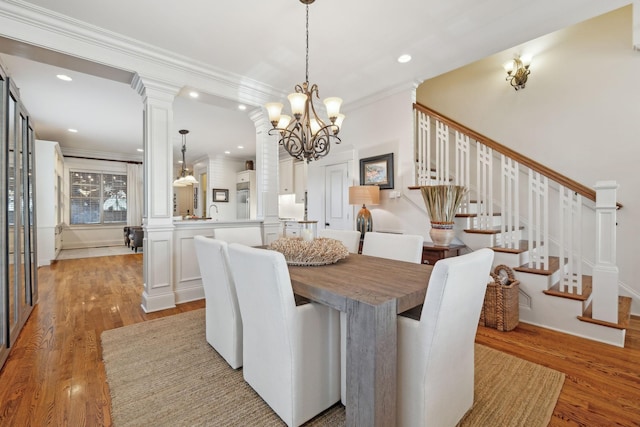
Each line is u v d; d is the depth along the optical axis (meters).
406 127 3.66
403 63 3.14
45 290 3.71
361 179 4.19
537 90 3.44
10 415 1.43
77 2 2.16
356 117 4.27
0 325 1.98
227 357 1.89
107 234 8.12
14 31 2.20
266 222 3.83
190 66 3.05
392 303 1.16
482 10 2.30
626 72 2.85
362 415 1.13
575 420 1.40
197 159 8.64
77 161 7.63
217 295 1.95
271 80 3.49
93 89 3.73
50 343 2.22
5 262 2.04
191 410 1.47
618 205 2.78
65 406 1.50
